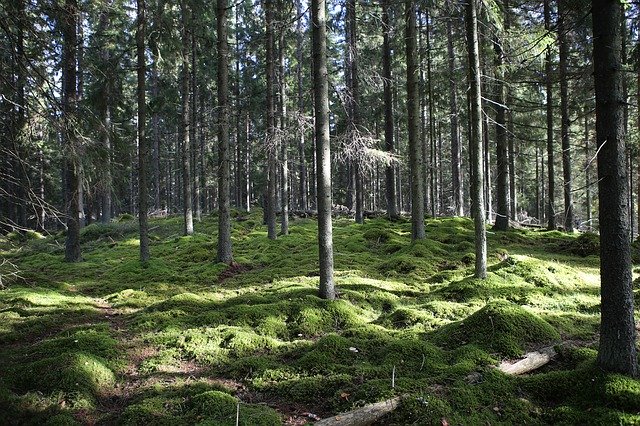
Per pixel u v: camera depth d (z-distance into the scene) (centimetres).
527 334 625
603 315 505
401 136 3153
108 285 1213
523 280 949
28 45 879
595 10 497
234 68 2998
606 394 463
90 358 620
